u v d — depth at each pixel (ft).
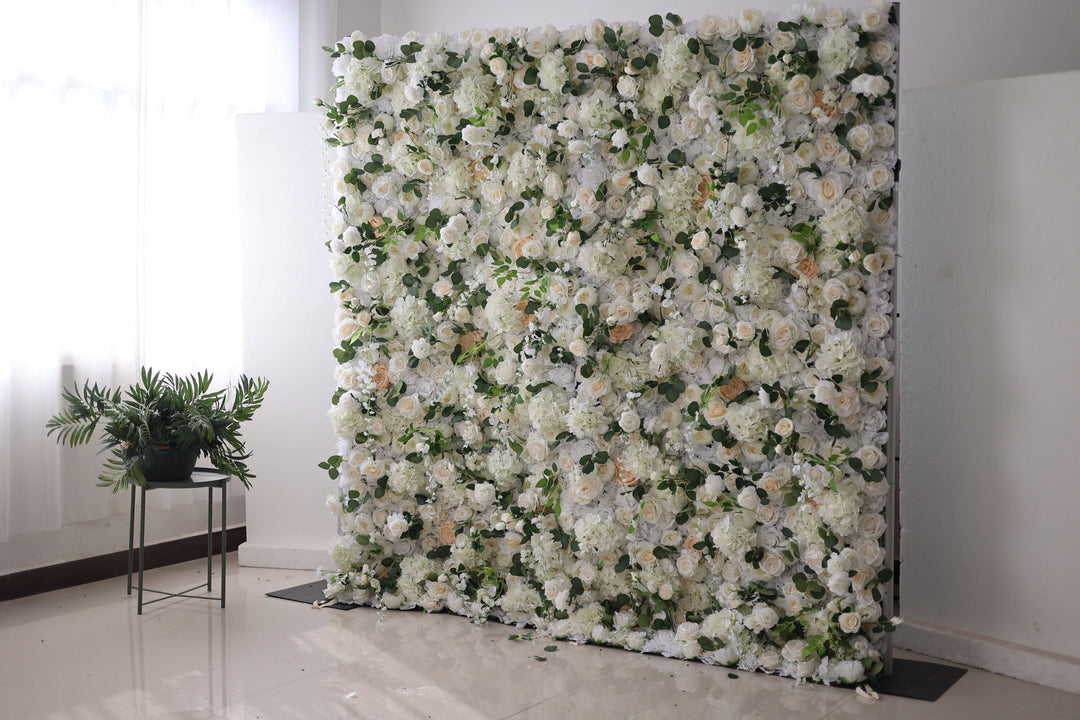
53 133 13.44
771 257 11.05
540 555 12.19
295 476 15.14
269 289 15.07
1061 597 10.56
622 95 11.60
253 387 14.85
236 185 15.85
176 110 15.16
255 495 15.28
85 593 13.75
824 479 10.81
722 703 10.09
